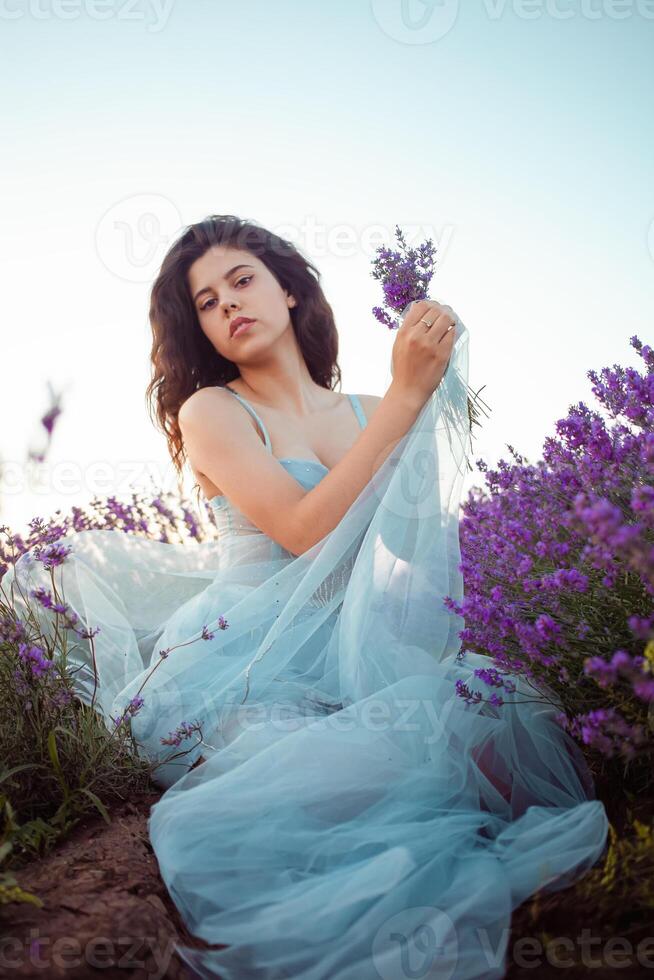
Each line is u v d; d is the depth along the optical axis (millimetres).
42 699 1867
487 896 1399
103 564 2467
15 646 1915
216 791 1633
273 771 1674
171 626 2260
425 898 1447
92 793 1801
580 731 1648
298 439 2410
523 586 1927
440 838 1567
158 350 2639
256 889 1489
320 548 2104
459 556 2041
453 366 2127
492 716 1861
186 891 1484
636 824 1341
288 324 2543
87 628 2238
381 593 1993
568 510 1839
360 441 2094
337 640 2086
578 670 1759
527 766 1854
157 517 3213
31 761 1812
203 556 2674
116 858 1593
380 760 1712
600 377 2014
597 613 1768
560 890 1466
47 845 1637
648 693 1337
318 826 1637
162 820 1606
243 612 2143
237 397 2404
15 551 2564
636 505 1360
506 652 1795
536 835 1547
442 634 1980
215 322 2469
